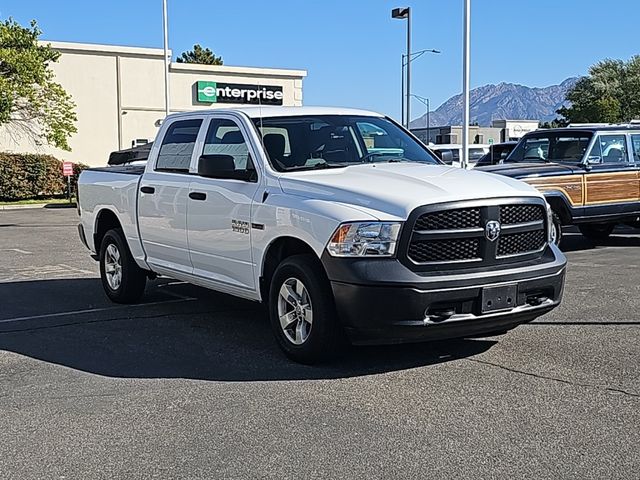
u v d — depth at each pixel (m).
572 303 8.74
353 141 7.49
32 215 25.53
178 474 4.36
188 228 7.66
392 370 6.22
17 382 6.16
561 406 5.32
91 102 36.81
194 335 7.58
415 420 5.10
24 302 9.51
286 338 6.50
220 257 7.29
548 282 6.29
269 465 4.44
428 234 5.79
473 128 54.03
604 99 69.44
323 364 6.40
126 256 8.95
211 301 9.25
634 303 8.73
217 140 7.58
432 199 5.84
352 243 5.81
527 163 13.38
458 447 4.64
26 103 32.62
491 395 5.57
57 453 4.70
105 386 6.00
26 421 5.26
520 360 6.45
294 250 6.74
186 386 5.95
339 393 5.68
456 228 5.89
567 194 12.58
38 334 7.78
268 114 7.42
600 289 9.62
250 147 7.09
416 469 4.34
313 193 6.32
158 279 10.80
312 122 7.46
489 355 6.61
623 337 7.18
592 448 4.59
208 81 39.03
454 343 7.02
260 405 5.46
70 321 8.34
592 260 12.34
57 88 32.53
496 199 6.04
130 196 8.65
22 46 31.78
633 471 4.27
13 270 12.36
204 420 5.19
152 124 38.22
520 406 5.33
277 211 6.48
